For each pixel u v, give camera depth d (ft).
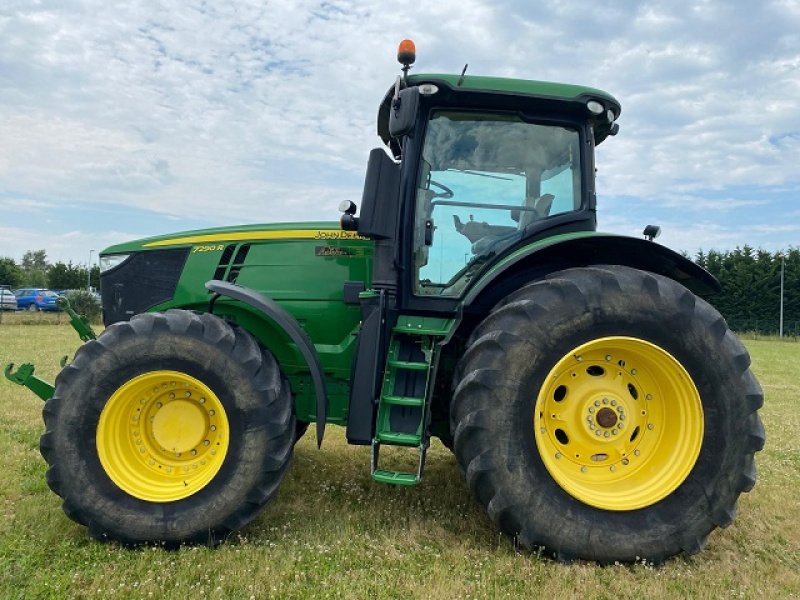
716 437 10.17
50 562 9.65
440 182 11.89
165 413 10.93
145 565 9.64
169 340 10.59
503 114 11.92
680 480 10.16
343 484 13.66
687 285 12.41
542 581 9.27
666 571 9.80
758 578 9.64
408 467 15.16
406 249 11.69
